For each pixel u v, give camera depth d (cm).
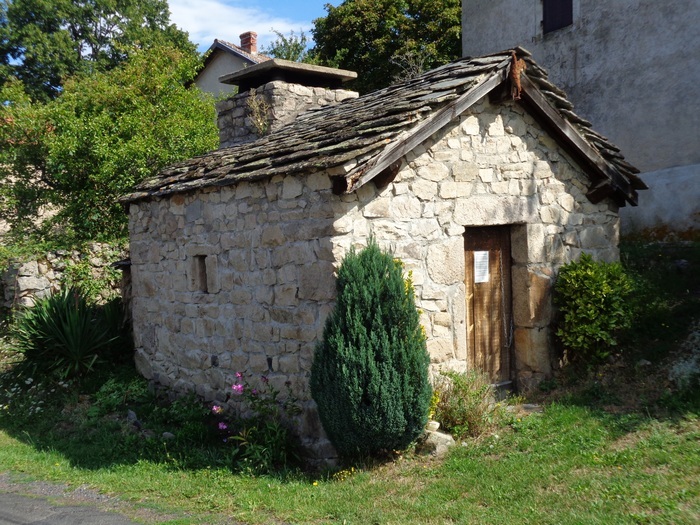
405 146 601
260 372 692
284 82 1026
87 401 862
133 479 601
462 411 616
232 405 738
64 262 1175
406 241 631
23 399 871
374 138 579
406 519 465
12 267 1134
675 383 641
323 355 564
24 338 936
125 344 1015
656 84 1033
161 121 1285
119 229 1307
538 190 734
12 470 650
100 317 1022
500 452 572
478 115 684
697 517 410
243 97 1066
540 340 730
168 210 848
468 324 710
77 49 2466
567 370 730
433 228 650
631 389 659
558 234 752
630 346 738
